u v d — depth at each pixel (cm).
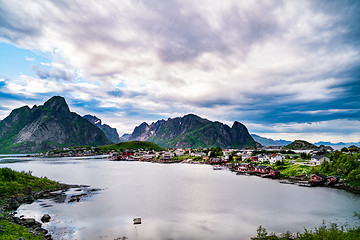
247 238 4281
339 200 7056
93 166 19225
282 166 14300
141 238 4291
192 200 7069
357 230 3869
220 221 5203
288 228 4759
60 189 8700
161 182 10494
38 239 3841
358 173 9162
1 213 5225
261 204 6600
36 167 18100
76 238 4253
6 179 7838
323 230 3838
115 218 5397
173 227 4838
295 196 7619
